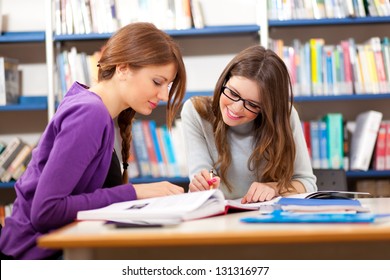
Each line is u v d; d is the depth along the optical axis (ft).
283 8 11.79
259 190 6.61
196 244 3.33
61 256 5.27
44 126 13.24
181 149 11.68
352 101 13.15
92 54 12.85
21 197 5.38
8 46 13.00
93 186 5.57
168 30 11.73
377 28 13.07
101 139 5.35
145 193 5.52
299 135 8.09
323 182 8.87
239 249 3.50
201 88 13.11
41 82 13.04
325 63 11.78
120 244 3.26
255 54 7.21
